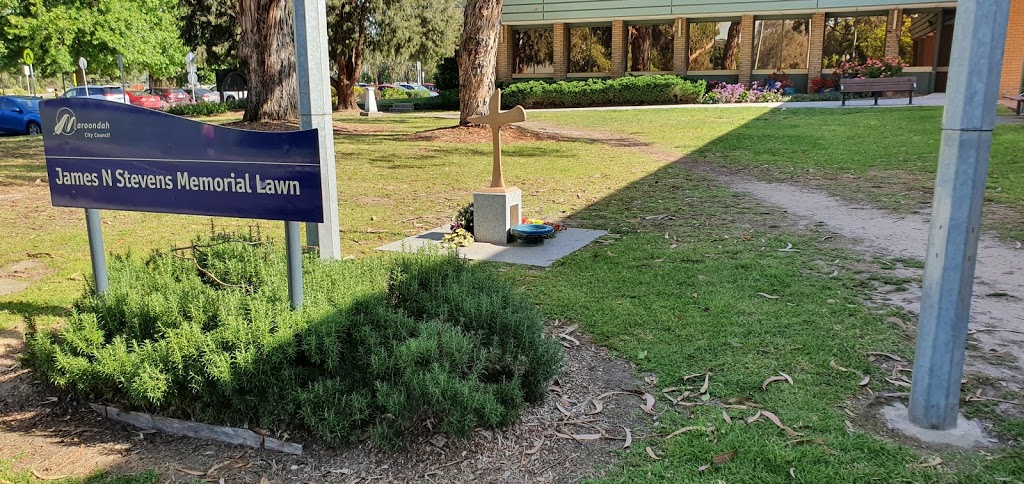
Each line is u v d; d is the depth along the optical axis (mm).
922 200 9039
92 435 3525
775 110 21969
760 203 9188
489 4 17547
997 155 11828
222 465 3248
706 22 30172
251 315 3580
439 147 15719
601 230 7875
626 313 5098
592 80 29062
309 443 3375
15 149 16109
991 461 3139
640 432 3482
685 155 14125
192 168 3736
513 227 7340
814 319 4910
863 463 3131
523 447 3348
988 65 3041
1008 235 7184
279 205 3592
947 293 3295
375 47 33531
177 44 43781
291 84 19891
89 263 6609
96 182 4004
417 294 4270
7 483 3086
